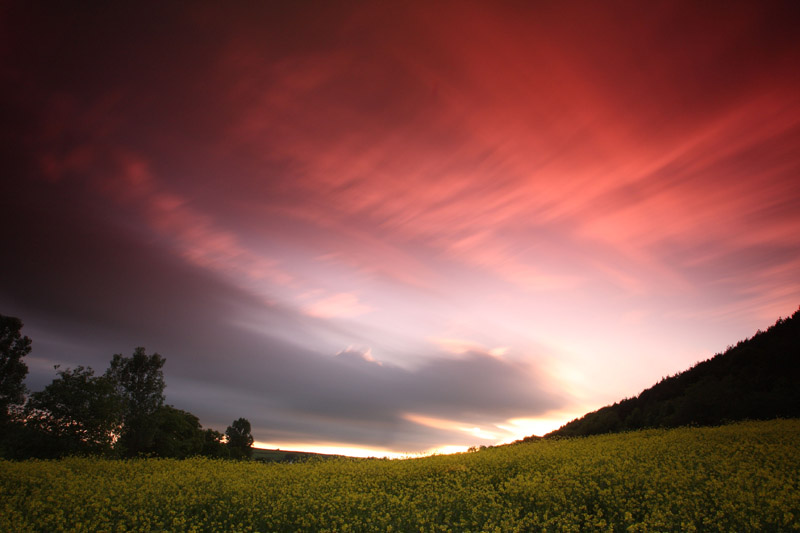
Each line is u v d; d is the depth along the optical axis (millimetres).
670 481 18016
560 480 19578
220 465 27328
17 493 18625
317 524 16703
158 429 49719
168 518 16906
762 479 17688
